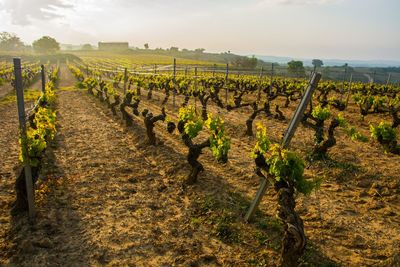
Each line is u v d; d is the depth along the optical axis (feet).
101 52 530.27
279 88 90.22
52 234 19.71
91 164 32.45
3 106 67.51
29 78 126.31
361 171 31.27
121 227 20.81
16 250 17.99
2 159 33.06
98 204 23.89
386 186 28.04
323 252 18.56
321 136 35.12
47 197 24.44
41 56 366.43
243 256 18.07
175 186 27.58
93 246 18.65
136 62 280.31
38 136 24.45
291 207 15.90
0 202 23.48
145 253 18.24
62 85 132.16
